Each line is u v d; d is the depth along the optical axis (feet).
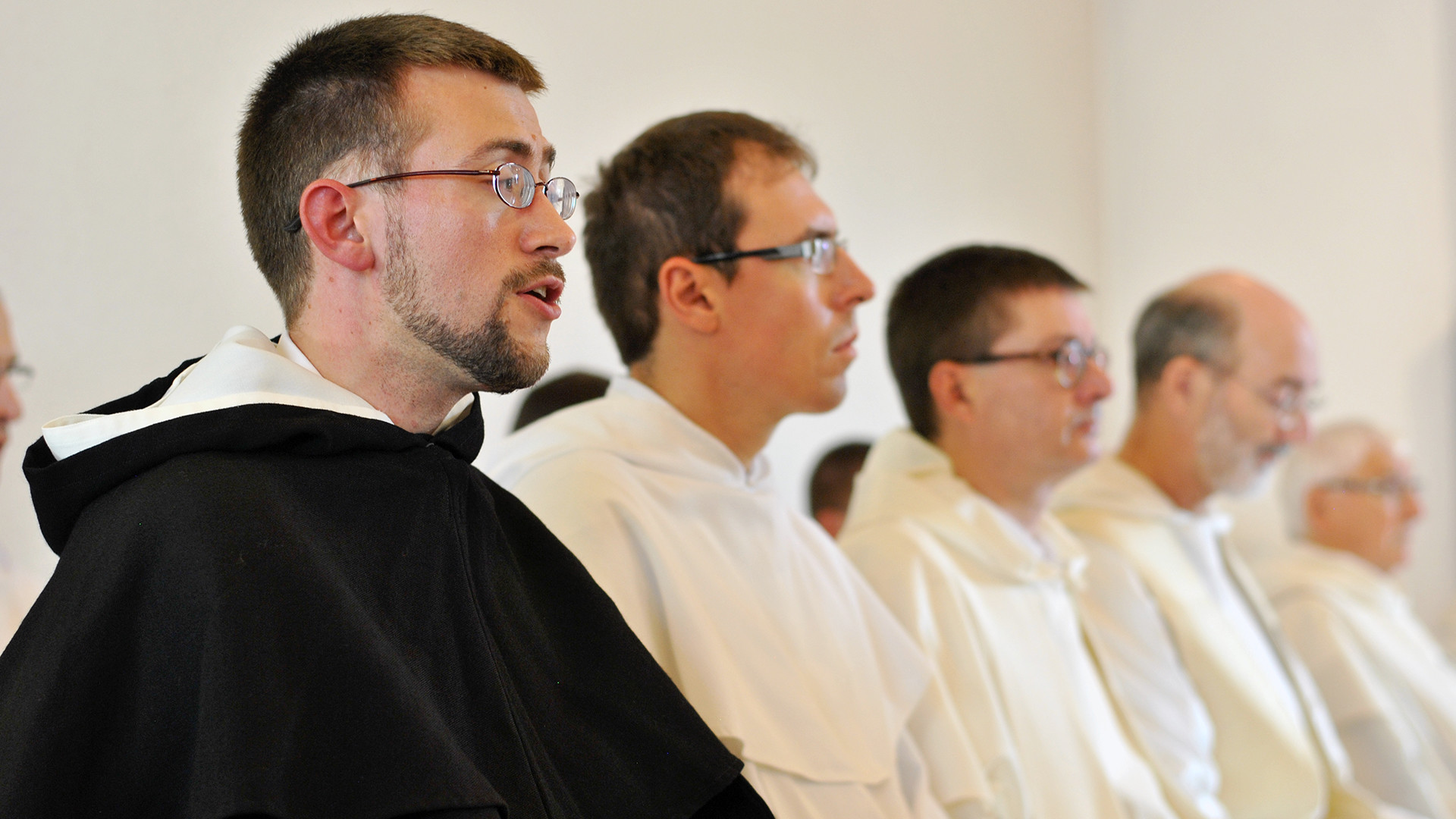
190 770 3.50
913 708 7.09
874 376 15.53
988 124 17.35
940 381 8.70
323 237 4.26
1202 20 19.36
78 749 3.54
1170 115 19.30
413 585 4.09
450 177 4.27
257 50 8.29
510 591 4.62
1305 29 19.03
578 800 4.40
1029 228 17.93
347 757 3.54
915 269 9.00
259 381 4.10
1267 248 19.06
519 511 4.99
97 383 8.27
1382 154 18.83
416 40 4.37
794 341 6.57
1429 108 18.81
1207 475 11.27
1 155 8.15
